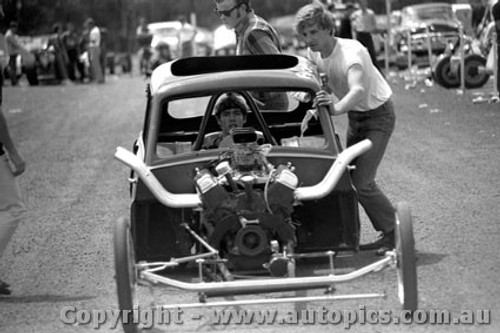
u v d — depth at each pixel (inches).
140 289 347.3
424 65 1254.3
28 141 812.0
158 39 1637.6
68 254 414.6
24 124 948.0
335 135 337.4
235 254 297.9
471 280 335.9
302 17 351.3
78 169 648.4
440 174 532.7
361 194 367.6
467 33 1127.6
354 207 331.3
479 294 320.2
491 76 990.4
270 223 295.0
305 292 331.6
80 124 920.3
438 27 1296.8
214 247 297.7
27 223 483.5
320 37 352.8
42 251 422.6
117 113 1006.4
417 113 808.9
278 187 296.0
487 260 359.3
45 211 511.8
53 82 1624.0
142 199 328.5
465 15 1127.6
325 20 350.9
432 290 326.3
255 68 375.2
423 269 351.6
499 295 318.7
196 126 408.2
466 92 939.3
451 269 350.0
